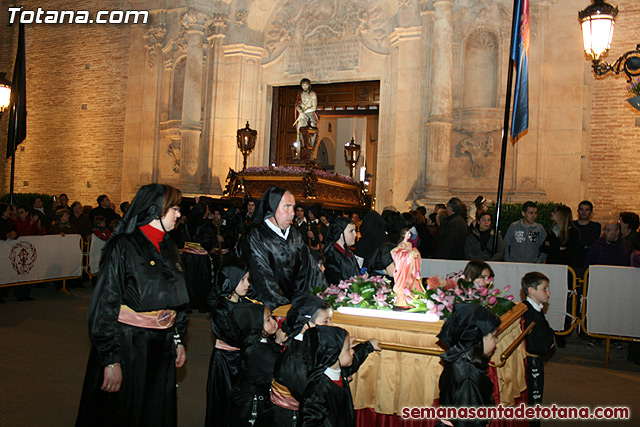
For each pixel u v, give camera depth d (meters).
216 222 11.67
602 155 13.79
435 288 4.65
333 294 4.81
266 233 5.00
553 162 13.85
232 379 4.86
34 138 22.78
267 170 15.15
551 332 5.13
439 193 14.14
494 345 3.68
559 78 13.84
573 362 7.97
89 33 21.69
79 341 8.34
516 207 12.20
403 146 15.45
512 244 9.41
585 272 8.27
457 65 14.80
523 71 8.71
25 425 5.18
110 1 21.27
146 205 3.88
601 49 8.38
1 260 10.92
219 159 18.12
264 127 18.48
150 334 3.82
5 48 23.77
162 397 3.86
